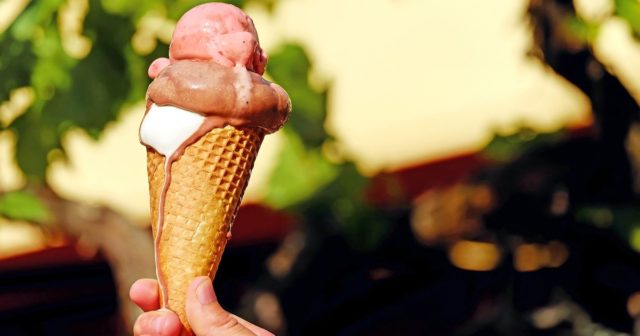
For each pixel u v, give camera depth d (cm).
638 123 196
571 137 225
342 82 306
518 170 226
